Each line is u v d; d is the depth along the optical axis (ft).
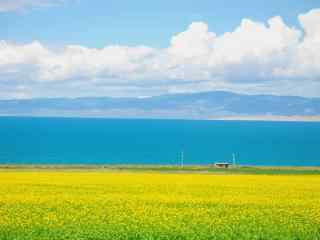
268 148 572.10
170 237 85.35
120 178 165.48
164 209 105.70
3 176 168.14
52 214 99.40
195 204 112.16
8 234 85.35
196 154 473.67
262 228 90.79
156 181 156.56
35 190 131.03
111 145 592.19
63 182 149.48
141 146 581.94
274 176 184.24
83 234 85.92
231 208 108.17
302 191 135.44
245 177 177.47
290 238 85.35
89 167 231.09
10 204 109.40
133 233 86.94
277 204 113.80
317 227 91.71
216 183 152.76
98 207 106.73
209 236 85.76
